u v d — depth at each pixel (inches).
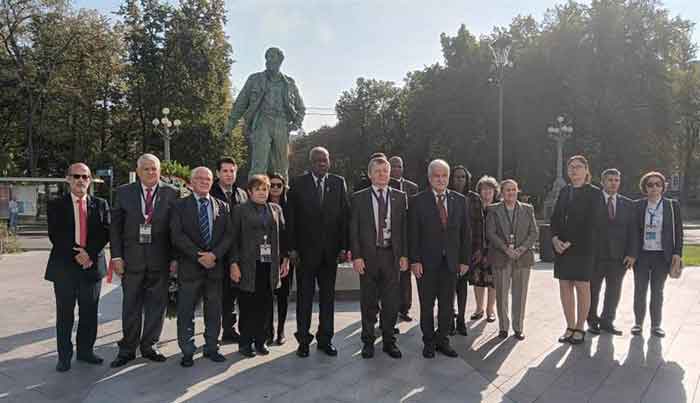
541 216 1174.3
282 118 311.1
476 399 145.9
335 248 191.5
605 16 1100.5
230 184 206.8
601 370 171.3
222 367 172.1
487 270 237.9
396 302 188.9
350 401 143.4
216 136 1130.7
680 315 248.8
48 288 323.6
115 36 1122.7
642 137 1073.5
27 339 206.1
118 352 189.6
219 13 1194.6
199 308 253.6
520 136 1176.2
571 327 205.5
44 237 748.6
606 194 228.1
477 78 1253.7
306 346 185.3
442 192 193.3
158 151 1172.5
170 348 194.2
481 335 216.4
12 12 1034.7
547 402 144.2
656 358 184.1
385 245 187.3
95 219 175.8
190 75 1152.2
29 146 1075.3
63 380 159.8
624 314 252.8
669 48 1114.1
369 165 192.5
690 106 1461.6
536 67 1162.0
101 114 1213.1
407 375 165.6
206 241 179.2
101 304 274.5
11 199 780.0
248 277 180.7
